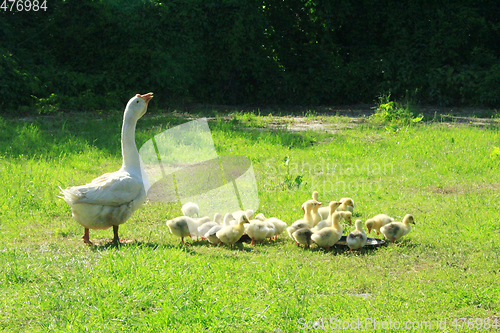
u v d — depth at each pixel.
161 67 21.56
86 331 3.93
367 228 7.02
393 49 24.70
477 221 7.32
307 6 24.70
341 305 4.57
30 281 4.94
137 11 21.62
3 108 18.12
